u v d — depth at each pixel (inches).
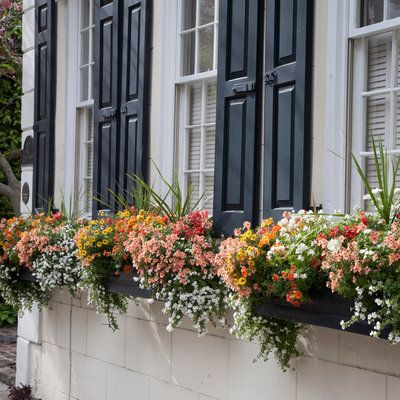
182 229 202.7
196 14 234.2
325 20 186.2
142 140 247.1
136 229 211.8
